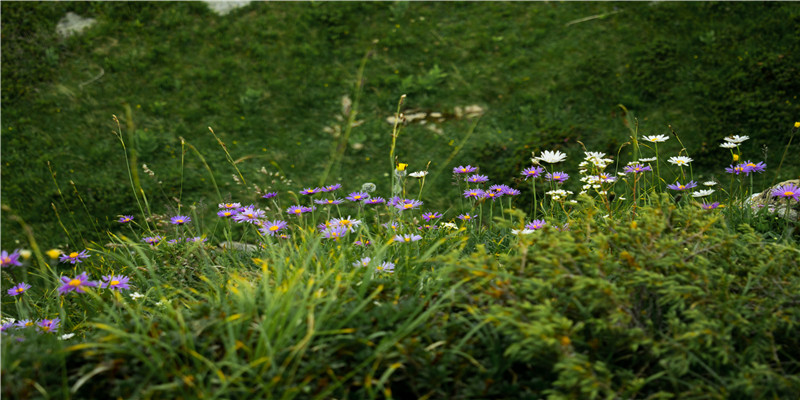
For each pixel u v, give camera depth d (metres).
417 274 2.89
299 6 14.07
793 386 1.94
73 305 3.54
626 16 12.81
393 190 3.59
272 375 1.89
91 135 10.80
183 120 11.27
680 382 2.01
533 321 1.97
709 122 9.60
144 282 3.40
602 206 3.62
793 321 2.13
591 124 10.28
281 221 3.64
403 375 2.03
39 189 9.59
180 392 1.87
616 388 2.00
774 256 2.43
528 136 10.14
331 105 11.70
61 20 13.29
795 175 8.22
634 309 2.24
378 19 13.88
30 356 2.01
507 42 12.89
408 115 11.31
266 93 11.88
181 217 3.91
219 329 2.08
